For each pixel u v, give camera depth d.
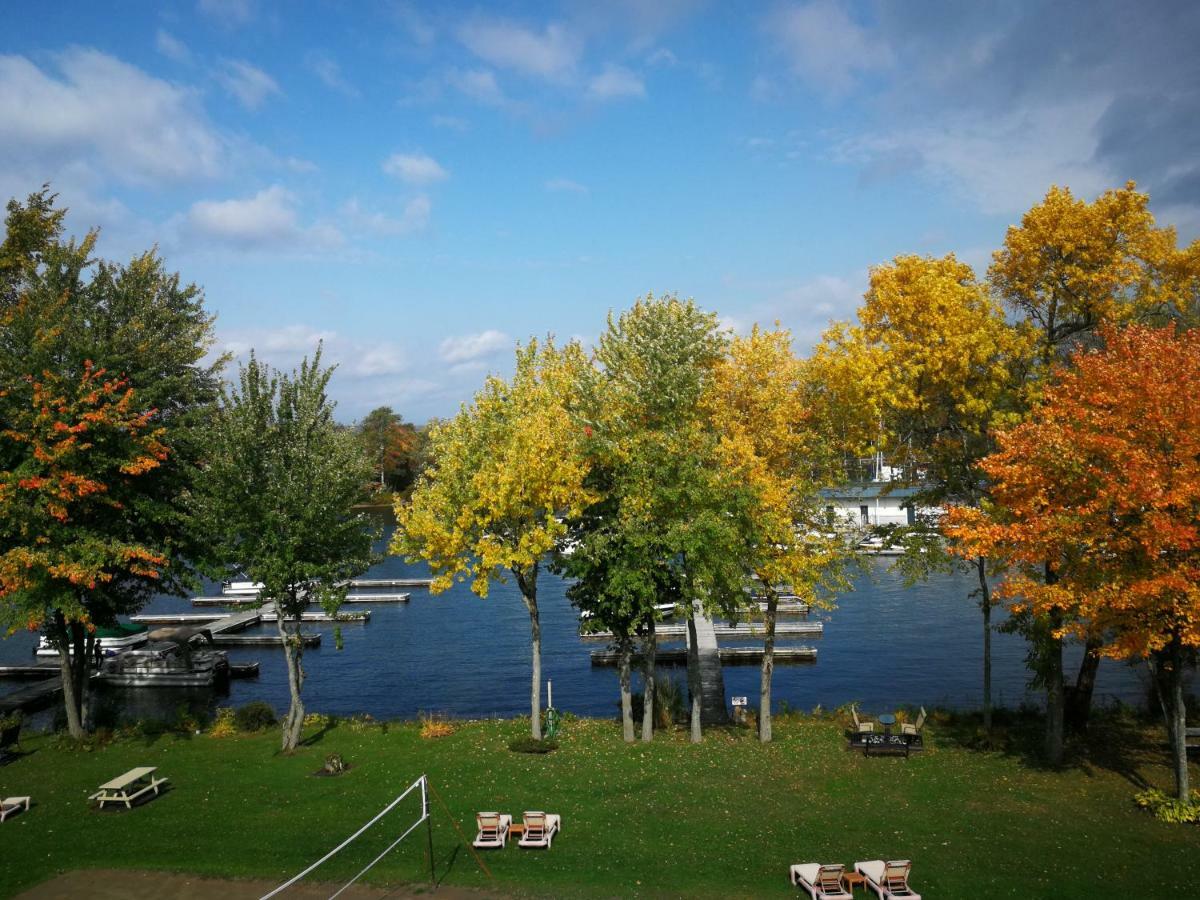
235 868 19.11
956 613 66.56
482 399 27.92
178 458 31.09
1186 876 18.06
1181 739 21.44
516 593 82.94
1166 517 18.50
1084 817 21.50
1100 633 21.03
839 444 28.81
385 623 68.69
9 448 27.97
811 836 20.53
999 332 26.72
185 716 33.38
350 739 30.14
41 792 24.67
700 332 27.36
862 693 44.97
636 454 26.23
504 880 18.27
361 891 17.88
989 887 17.69
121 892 18.03
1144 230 26.09
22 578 26.20
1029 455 21.69
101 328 29.75
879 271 28.34
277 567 27.25
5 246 32.16
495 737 29.66
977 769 25.53
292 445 28.83
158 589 34.00
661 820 21.61
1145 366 20.30
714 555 25.45
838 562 28.36
